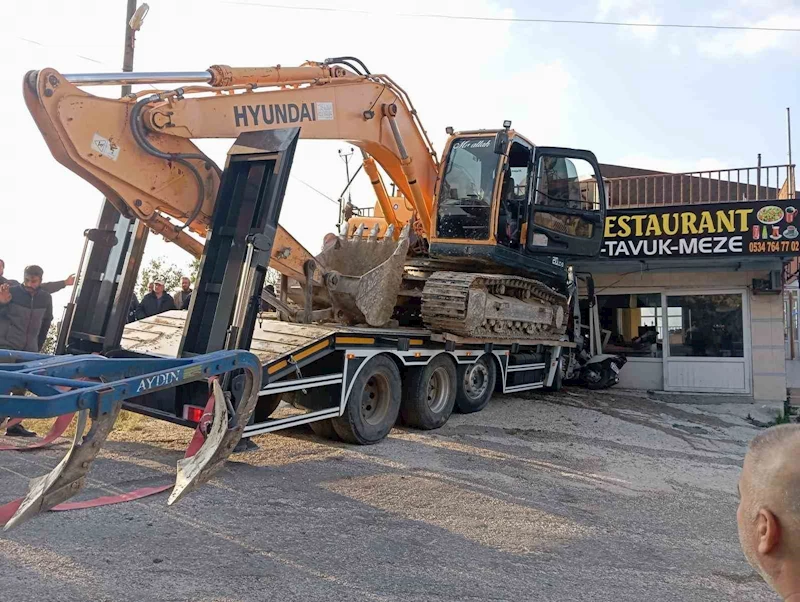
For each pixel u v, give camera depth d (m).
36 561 3.88
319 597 3.72
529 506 5.71
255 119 7.17
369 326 8.48
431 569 4.22
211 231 6.26
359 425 7.47
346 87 8.34
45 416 2.58
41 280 7.75
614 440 8.92
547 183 10.48
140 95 6.28
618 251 12.91
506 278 9.68
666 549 4.90
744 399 13.06
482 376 10.12
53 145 5.90
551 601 3.87
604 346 14.52
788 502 1.22
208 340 6.02
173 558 4.08
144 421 7.94
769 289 13.01
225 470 6.11
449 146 10.05
